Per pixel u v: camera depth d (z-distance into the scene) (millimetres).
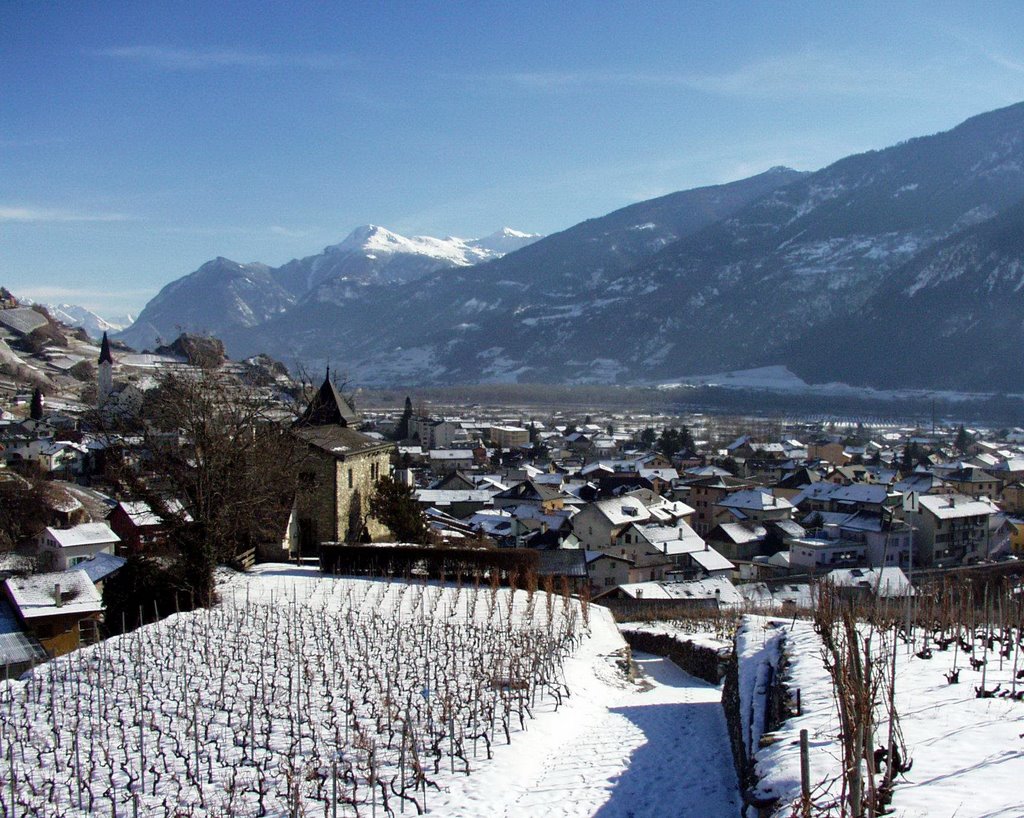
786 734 16047
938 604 31609
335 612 34906
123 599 36062
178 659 27156
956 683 18188
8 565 61344
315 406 65500
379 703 22969
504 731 21312
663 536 83000
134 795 16453
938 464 143250
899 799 11969
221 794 17578
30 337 197875
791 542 91438
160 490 40625
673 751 20812
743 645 26375
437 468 155000
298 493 51531
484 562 45969
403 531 57125
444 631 30297
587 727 23375
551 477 124688
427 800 17109
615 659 32375
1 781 17844
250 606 35312
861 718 11383
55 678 25375
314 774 17375
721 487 119250
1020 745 13641
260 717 21922
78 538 63750
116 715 22234
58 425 132000
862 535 91562
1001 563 84438
